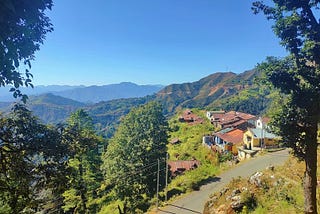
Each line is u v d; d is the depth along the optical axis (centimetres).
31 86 646
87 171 3638
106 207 4253
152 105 4741
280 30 1206
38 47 651
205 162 5638
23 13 566
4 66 582
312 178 1295
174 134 9875
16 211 905
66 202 3538
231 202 2394
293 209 1911
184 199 3328
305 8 1191
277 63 1252
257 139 5294
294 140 1289
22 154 838
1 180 812
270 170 2567
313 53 1160
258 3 1254
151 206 3444
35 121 870
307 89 1190
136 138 4372
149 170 4178
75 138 960
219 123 9506
